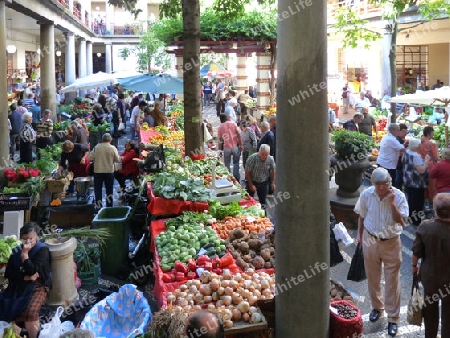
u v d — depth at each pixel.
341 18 13.66
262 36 17.97
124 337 5.18
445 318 5.03
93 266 7.19
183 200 7.52
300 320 4.23
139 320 5.16
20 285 5.30
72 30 26.95
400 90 22.92
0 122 11.19
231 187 8.15
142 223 9.09
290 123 4.05
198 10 9.73
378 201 5.64
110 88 33.00
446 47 24.98
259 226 6.89
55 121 20.09
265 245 6.20
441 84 23.34
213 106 35.12
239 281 5.14
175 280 5.64
